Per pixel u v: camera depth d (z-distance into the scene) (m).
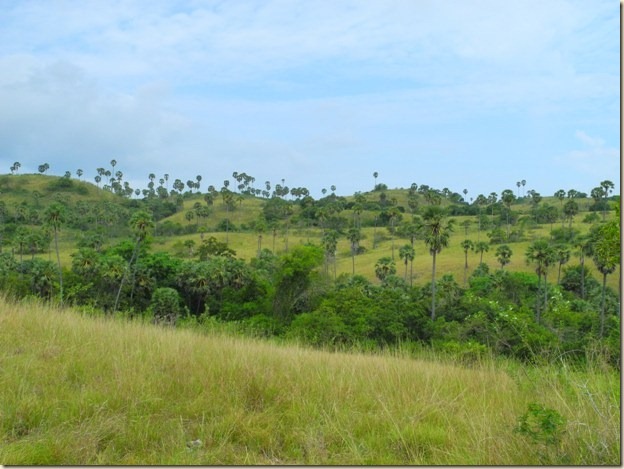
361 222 143.00
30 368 5.53
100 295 47.00
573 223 115.94
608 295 49.12
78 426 4.36
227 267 49.19
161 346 6.80
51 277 43.62
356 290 37.41
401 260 101.31
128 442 4.20
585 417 4.22
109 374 5.54
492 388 5.92
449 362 7.81
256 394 5.32
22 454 3.81
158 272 52.16
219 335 9.57
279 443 4.44
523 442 4.05
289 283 43.94
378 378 6.12
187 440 4.37
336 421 4.77
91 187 167.38
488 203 157.12
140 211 53.53
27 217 108.31
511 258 92.06
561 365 5.66
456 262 95.31
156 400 4.95
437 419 4.96
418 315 34.00
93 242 86.56
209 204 158.62
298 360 6.63
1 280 36.53
